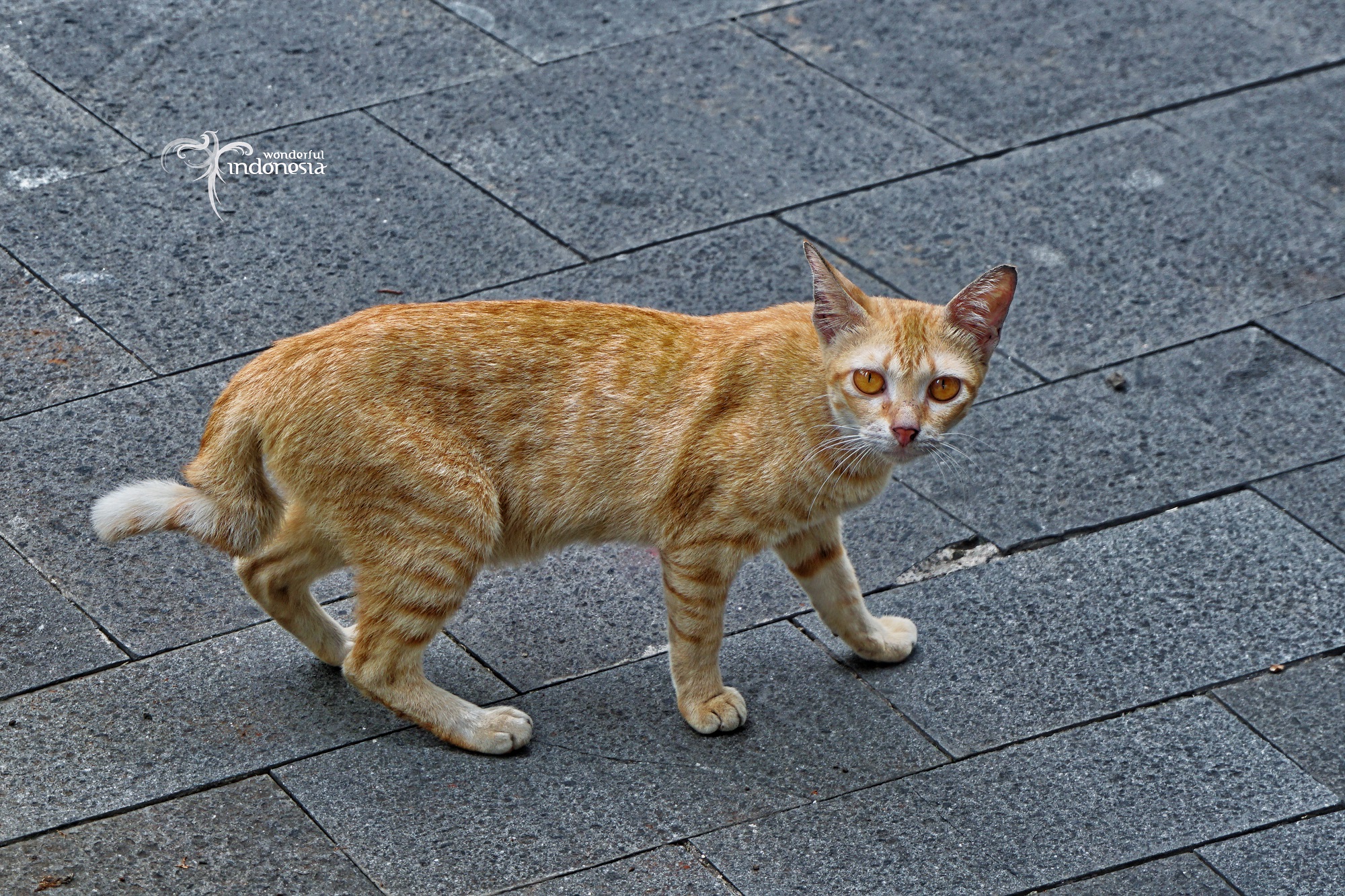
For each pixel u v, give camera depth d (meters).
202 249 8.81
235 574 6.95
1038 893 5.65
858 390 5.80
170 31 10.56
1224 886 5.71
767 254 9.06
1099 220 9.57
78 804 5.75
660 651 6.72
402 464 5.70
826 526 6.30
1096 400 8.29
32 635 6.51
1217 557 7.35
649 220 9.28
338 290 8.59
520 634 6.77
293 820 5.76
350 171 9.48
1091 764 6.23
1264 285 9.14
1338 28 11.56
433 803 5.88
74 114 9.73
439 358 5.82
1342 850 5.88
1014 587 7.16
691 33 11.00
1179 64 11.05
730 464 5.86
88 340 8.13
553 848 5.71
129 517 5.76
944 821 5.93
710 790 6.02
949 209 9.56
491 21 10.97
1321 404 8.31
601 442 5.93
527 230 9.13
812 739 6.30
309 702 6.33
